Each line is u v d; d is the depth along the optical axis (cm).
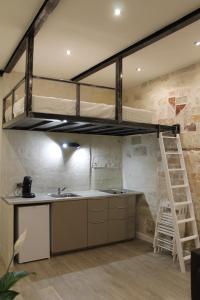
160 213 446
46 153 484
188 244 412
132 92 549
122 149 573
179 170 411
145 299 296
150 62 415
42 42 350
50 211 421
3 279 120
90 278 346
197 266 254
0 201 446
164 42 345
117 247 467
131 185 547
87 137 530
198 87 408
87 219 450
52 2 251
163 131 434
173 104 450
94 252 441
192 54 384
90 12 279
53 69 451
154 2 260
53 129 466
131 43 353
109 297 300
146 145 512
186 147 423
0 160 449
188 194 405
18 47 358
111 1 259
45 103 328
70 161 508
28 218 396
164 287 323
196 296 253
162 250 447
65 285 327
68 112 343
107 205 473
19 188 456
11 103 434
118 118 382
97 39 341
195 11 274
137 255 427
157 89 486
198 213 403
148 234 498
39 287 321
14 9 275
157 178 483
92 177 534
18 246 122
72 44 356
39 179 476
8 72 453
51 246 418
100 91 552
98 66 428
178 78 443
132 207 506
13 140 456
